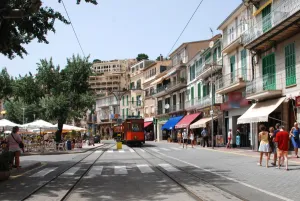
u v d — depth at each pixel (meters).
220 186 11.45
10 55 16.25
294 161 18.77
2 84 40.56
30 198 9.85
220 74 39.75
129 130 43.94
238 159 21.38
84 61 39.56
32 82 39.12
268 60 27.25
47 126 33.09
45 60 39.16
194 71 51.91
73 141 40.00
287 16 22.69
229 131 34.09
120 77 126.81
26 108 67.38
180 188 11.38
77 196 10.16
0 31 14.14
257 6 28.91
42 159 25.05
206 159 22.09
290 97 23.81
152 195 10.17
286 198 9.31
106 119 105.56
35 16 15.24
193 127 44.75
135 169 17.06
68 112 40.03
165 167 17.70
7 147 16.52
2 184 12.53
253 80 28.78
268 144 17.05
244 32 30.70
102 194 10.41
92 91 42.06
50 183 12.74
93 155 28.52
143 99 83.75
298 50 23.02
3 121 30.97
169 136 65.88
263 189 10.77
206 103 44.44
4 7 11.79
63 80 39.28
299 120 22.78
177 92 60.88
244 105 32.50
